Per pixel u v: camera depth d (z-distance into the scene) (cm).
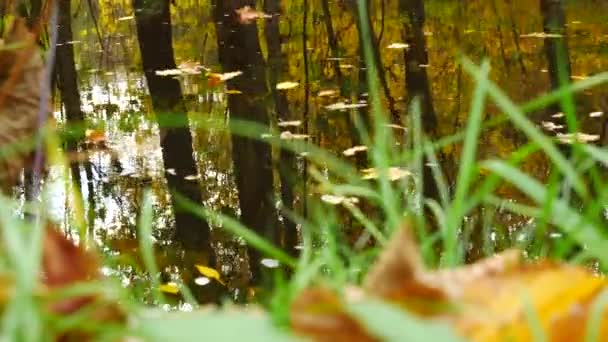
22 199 213
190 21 1145
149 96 672
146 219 100
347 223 310
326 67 730
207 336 33
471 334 52
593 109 508
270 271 285
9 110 127
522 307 55
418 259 58
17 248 50
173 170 432
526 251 197
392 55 777
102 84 755
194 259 304
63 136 244
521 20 898
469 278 58
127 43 1094
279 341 33
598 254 88
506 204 116
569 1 911
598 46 714
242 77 695
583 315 54
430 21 942
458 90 620
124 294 55
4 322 43
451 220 100
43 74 123
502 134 458
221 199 394
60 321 47
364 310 36
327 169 409
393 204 120
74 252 59
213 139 513
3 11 378
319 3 1066
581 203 236
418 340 34
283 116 553
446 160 411
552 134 463
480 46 790
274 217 356
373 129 500
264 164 431
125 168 440
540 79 640
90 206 365
